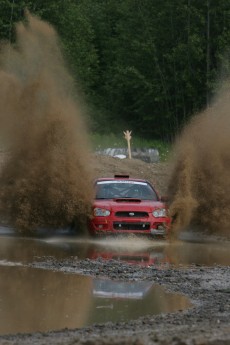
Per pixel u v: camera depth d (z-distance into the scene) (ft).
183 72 290.35
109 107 306.14
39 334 46.37
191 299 59.06
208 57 290.35
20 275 68.80
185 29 294.46
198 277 68.85
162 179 142.00
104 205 96.78
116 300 58.54
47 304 56.80
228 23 292.40
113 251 86.38
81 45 296.92
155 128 300.61
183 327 47.37
